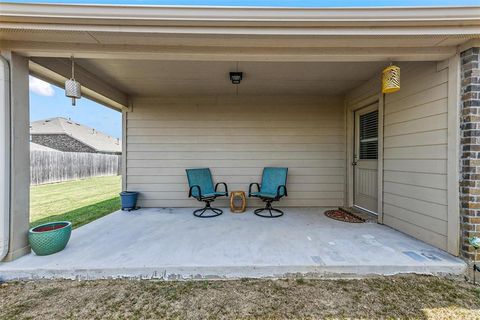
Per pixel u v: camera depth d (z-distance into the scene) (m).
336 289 2.09
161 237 3.13
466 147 2.37
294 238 3.06
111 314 1.78
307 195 4.94
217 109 4.91
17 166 2.47
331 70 3.50
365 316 1.75
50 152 10.75
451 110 2.49
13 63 2.43
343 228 3.47
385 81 2.63
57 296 2.01
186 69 3.43
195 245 2.85
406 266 2.31
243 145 4.93
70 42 2.42
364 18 2.13
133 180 4.92
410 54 2.49
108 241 2.99
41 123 22.98
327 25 2.20
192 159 4.93
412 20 2.12
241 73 3.56
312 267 2.31
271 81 3.99
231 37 2.29
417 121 2.94
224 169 4.93
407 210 3.13
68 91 2.56
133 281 2.25
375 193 4.06
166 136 4.91
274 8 2.12
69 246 2.81
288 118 4.92
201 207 4.91
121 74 3.62
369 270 2.31
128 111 4.89
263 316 1.76
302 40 2.36
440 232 2.64
